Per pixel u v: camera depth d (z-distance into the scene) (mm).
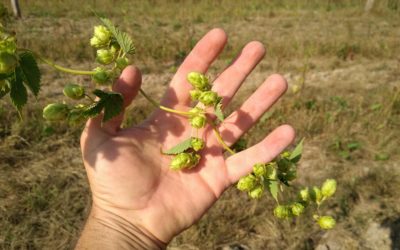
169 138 212
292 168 206
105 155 192
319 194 208
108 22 182
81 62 944
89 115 165
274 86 220
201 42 217
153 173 201
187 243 431
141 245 194
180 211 203
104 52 178
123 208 196
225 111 688
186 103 220
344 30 1380
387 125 674
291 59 1038
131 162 195
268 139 207
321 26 1453
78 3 1520
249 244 442
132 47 180
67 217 457
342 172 560
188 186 207
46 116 161
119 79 175
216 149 216
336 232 459
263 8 1729
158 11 1511
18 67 142
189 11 1525
